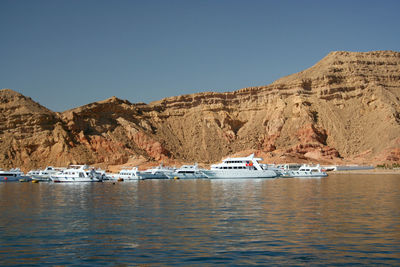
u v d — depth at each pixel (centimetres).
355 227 3884
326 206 5425
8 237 3619
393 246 3164
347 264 2747
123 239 3506
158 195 7550
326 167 19800
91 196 7581
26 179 14975
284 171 15062
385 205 5469
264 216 4588
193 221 4312
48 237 3612
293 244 3259
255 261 2831
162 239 3484
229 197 6831
